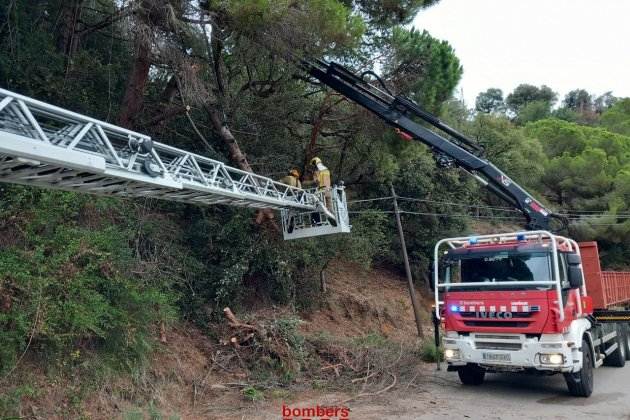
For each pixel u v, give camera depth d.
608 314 11.13
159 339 9.15
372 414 8.02
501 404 8.59
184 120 13.25
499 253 9.41
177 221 12.19
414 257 20.44
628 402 8.65
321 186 10.94
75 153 5.07
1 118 4.82
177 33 10.49
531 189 29.78
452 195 20.59
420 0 13.38
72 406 6.89
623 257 29.02
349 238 14.30
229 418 7.79
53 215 8.35
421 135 11.86
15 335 6.59
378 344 12.39
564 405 8.47
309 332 12.69
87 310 7.43
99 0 12.96
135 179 6.00
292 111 14.26
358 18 11.52
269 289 12.80
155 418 7.36
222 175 8.16
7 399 6.25
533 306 8.59
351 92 12.27
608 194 29.12
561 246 9.46
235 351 9.93
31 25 11.52
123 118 11.44
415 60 13.95
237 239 11.76
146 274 9.62
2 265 6.87
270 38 10.66
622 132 43.50
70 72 11.85
